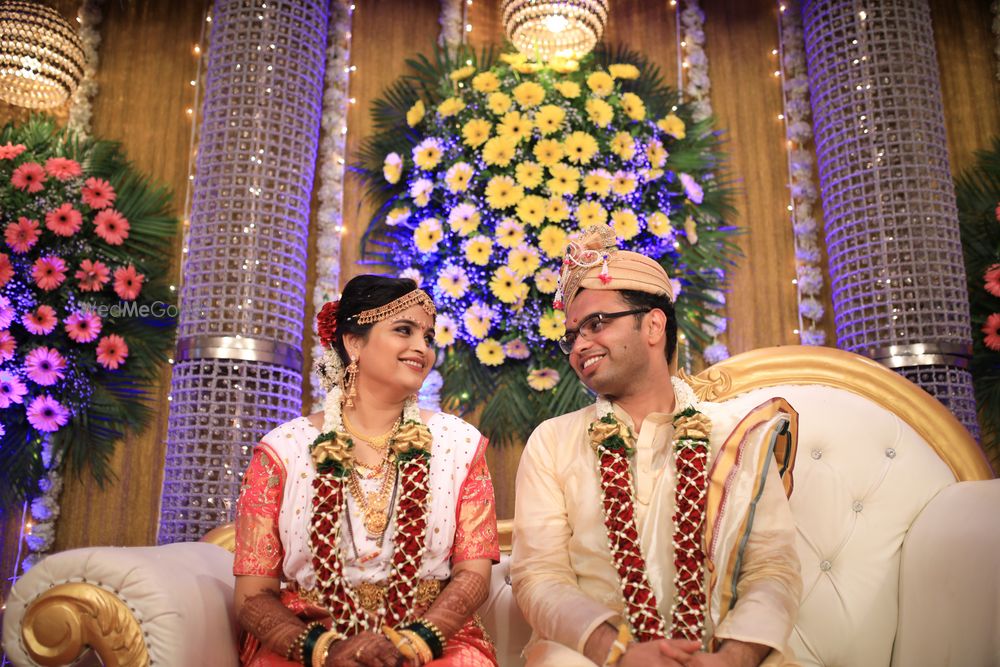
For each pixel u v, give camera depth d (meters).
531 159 3.89
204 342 3.64
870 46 4.08
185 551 2.27
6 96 4.11
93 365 4.01
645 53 4.58
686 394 2.23
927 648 2.19
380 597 2.09
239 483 3.54
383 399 2.27
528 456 2.29
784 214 4.37
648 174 3.90
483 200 3.87
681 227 4.05
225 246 3.78
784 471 2.19
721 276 4.20
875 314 3.80
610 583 2.05
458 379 3.90
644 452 2.17
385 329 2.25
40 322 3.87
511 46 4.47
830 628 2.34
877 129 3.98
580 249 2.27
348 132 4.42
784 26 4.57
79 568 1.94
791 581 1.96
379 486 2.20
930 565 2.24
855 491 2.47
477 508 2.23
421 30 4.59
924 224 3.84
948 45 4.50
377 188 4.30
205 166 3.92
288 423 2.29
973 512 2.18
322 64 4.27
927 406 2.62
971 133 4.38
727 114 4.50
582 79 4.27
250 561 2.09
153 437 4.04
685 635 1.91
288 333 3.83
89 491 3.97
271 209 3.87
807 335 4.21
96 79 4.45
